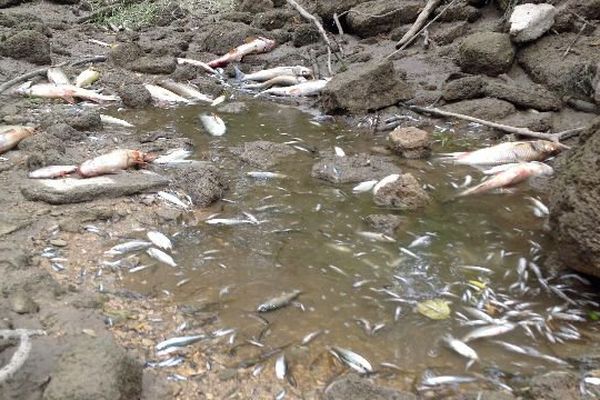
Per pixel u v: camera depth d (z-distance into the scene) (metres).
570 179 2.16
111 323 2.06
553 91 3.34
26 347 1.79
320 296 2.20
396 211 2.62
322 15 4.42
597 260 2.09
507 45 3.51
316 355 2.00
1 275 2.14
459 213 2.61
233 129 3.30
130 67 4.05
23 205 2.54
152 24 4.94
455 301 2.19
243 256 2.37
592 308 2.16
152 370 1.93
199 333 2.05
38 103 3.50
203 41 4.46
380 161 2.91
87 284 2.21
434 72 3.70
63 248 2.35
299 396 1.88
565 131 3.08
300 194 2.71
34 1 5.39
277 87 3.82
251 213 2.59
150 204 2.60
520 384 1.92
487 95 3.38
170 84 3.73
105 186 2.62
